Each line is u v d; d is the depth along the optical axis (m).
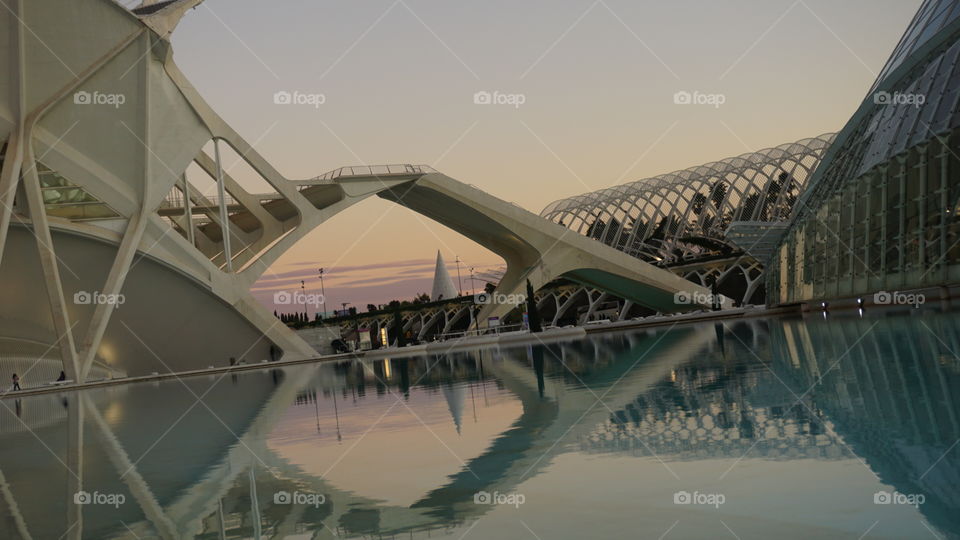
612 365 20.31
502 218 60.72
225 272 51.16
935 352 14.11
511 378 19.64
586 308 84.12
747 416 9.52
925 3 39.03
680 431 9.00
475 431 10.80
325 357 53.09
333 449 10.55
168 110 48.03
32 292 46.38
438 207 62.53
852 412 8.99
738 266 69.19
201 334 51.50
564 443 9.08
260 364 49.66
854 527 4.98
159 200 48.28
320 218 54.09
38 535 6.85
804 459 6.91
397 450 9.89
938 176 29.95
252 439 12.48
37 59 43.16
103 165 46.31
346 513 6.79
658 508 5.87
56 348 48.00
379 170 55.97
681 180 77.19
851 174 38.78
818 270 41.44
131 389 34.44
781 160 70.25
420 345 52.78
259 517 6.95
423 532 5.93
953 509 5.19
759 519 5.34
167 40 45.56
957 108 29.92
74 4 42.91
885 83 38.62
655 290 66.38
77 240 46.59
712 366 16.77
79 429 16.72
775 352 18.45
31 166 43.06
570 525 5.68
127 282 48.59
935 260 29.84
